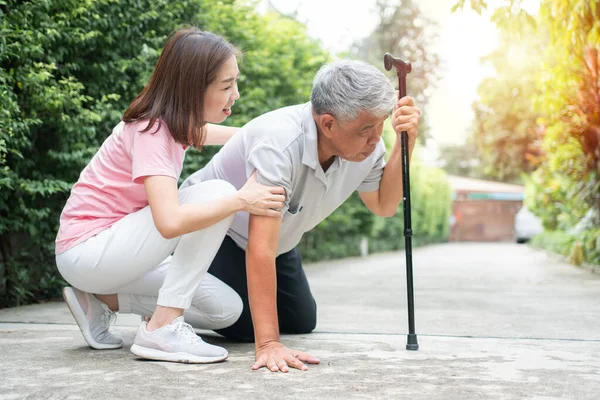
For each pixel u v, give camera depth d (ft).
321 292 16.49
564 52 17.43
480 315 11.53
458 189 92.58
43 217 14.30
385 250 47.01
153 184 6.54
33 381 5.96
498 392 5.63
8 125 11.60
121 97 15.51
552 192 31.01
